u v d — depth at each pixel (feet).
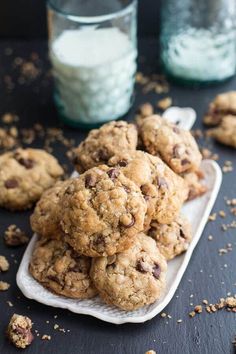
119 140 2.01
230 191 2.22
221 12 2.58
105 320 1.81
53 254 1.91
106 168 1.87
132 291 1.79
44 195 2.04
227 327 1.82
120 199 1.79
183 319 1.84
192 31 2.66
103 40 2.40
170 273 1.90
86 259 1.89
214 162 2.17
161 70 2.75
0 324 1.84
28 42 2.93
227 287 1.93
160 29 2.92
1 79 2.74
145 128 2.05
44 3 2.89
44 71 2.77
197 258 2.01
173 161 2.01
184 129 2.18
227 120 2.42
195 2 2.60
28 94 2.66
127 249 1.82
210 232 2.08
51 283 1.86
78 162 2.05
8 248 2.05
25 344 1.78
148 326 1.83
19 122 2.53
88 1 2.46
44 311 1.87
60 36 2.42
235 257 2.01
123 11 2.35
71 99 2.42
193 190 2.08
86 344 1.79
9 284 1.95
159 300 1.83
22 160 2.22
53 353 1.77
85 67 2.33
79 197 1.81
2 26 2.95
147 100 2.59
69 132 2.48
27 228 2.12
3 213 2.17
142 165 1.88
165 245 1.92
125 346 1.79
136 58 2.75
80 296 1.85
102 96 2.41
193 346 1.78
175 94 2.62
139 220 1.79
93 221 1.79
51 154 2.38
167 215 1.91
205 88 2.65
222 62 2.61
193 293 1.91
